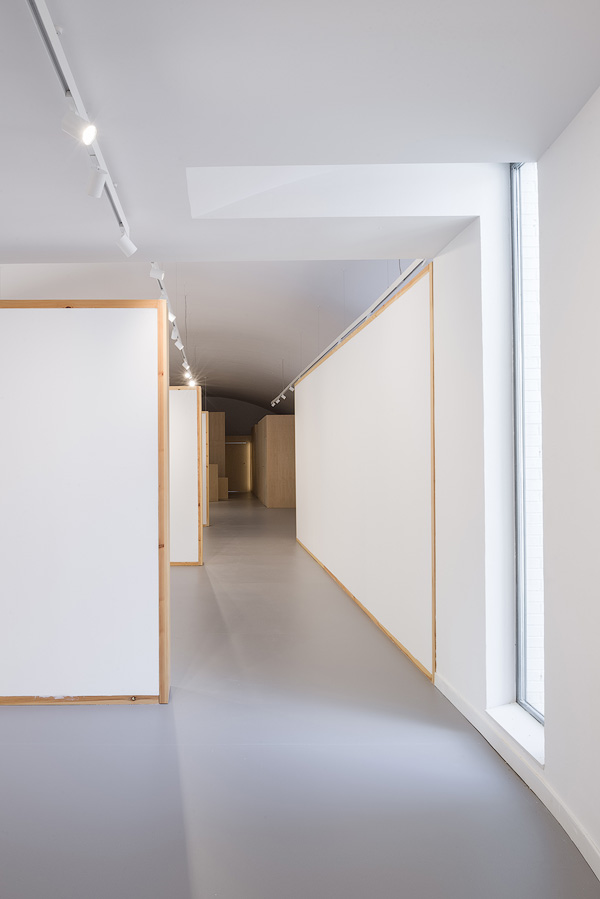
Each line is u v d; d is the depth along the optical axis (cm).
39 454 387
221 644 512
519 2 183
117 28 191
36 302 388
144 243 383
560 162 257
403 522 479
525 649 336
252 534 1227
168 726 354
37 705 386
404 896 212
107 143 264
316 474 902
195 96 231
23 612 387
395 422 497
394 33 196
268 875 223
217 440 2292
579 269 238
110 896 213
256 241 382
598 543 225
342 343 700
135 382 391
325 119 250
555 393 257
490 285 337
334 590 712
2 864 231
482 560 338
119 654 388
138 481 389
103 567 388
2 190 301
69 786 288
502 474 335
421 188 339
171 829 253
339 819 260
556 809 259
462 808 268
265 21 189
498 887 217
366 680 426
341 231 364
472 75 220
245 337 1248
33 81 213
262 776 296
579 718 240
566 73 219
